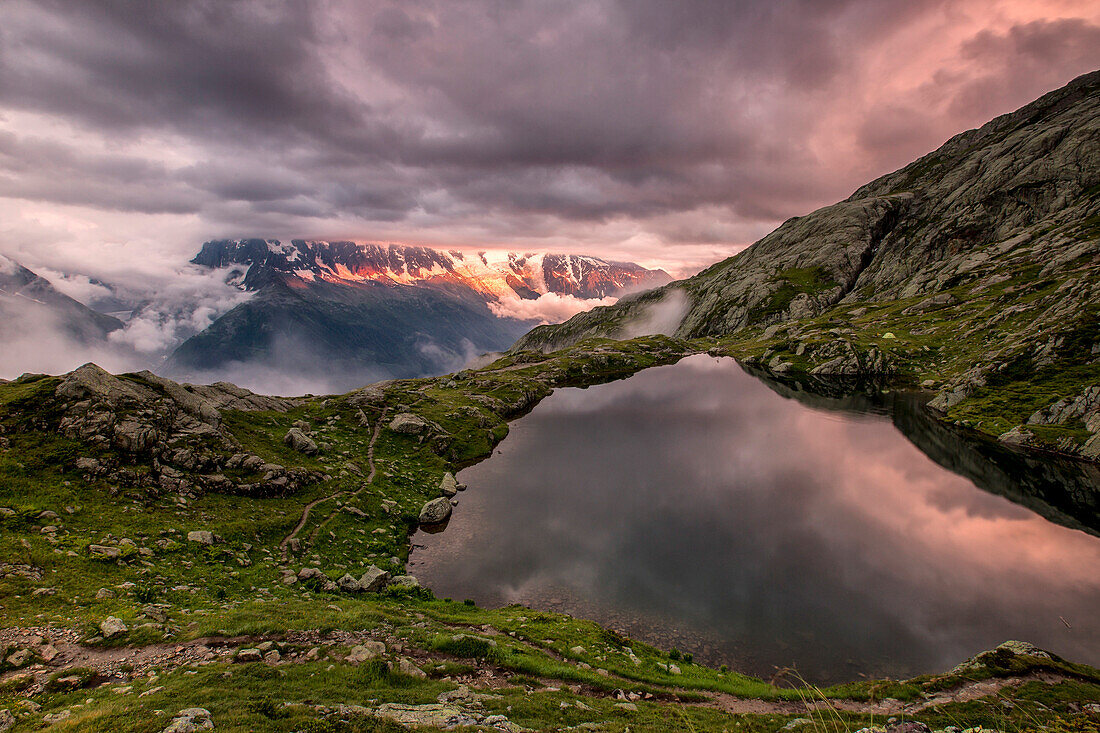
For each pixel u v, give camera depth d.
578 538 57.09
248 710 16.88
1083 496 67.31
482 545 55.00
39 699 18.11
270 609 29.95
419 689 21.88
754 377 177.00
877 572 49.50
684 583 47.41
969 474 77.62
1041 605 43.19
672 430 111.69
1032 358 105.75
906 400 128.88
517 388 148.62
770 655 36.81
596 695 24.77
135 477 41.97
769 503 68.38
